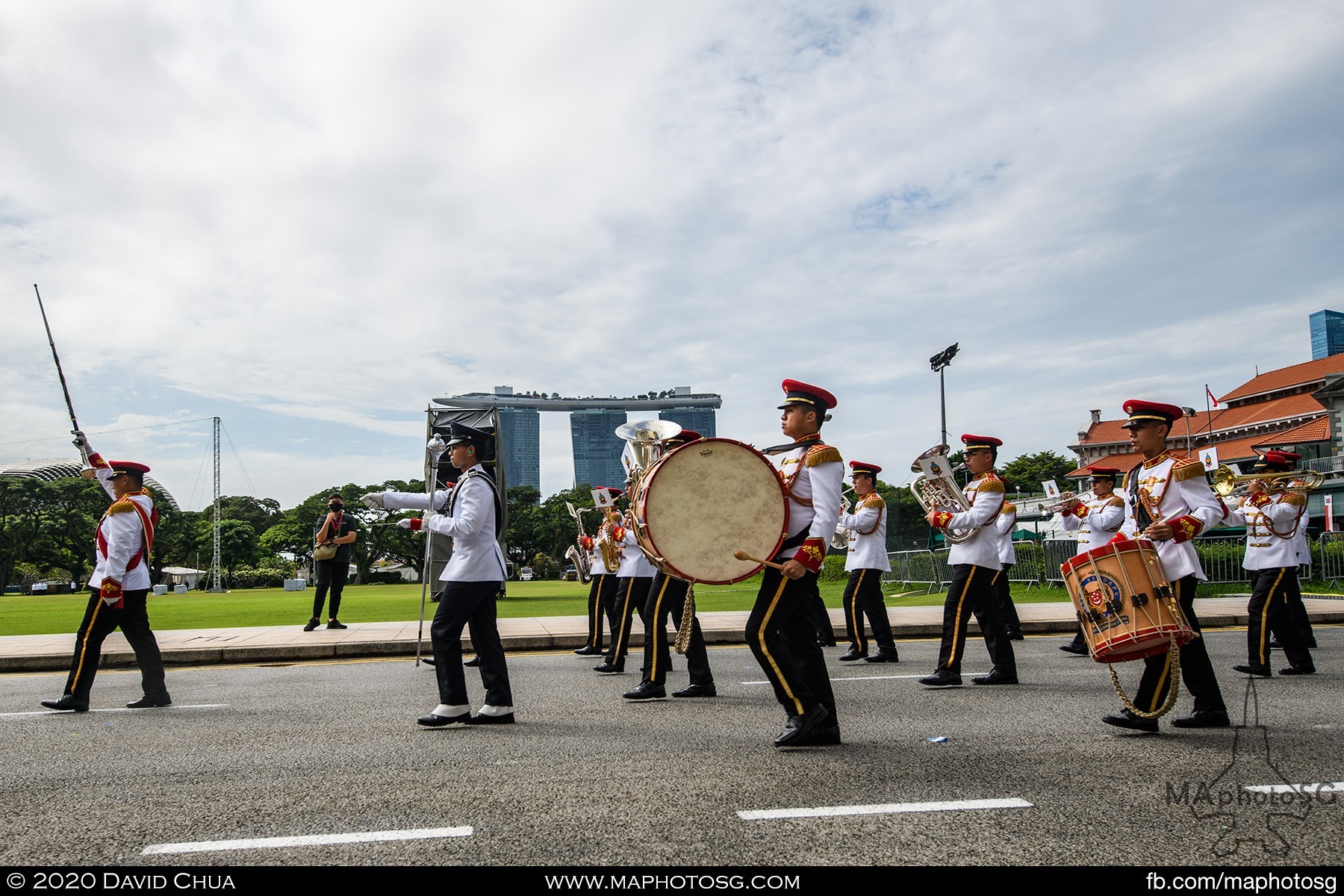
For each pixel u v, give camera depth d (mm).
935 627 13086
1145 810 4266
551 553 85938
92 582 7457
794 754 5473
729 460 5531
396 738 6113
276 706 7535
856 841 3873
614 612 9703
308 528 74875
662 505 5445
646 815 4246
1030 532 27047
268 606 23625
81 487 70562
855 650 10500
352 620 17031
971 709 7012
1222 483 9219
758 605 5695
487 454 7109
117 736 6332
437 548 20312
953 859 3664
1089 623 5902
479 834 4012
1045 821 4133
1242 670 8820
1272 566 8680
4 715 7215
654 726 6492
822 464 5676
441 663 6602
